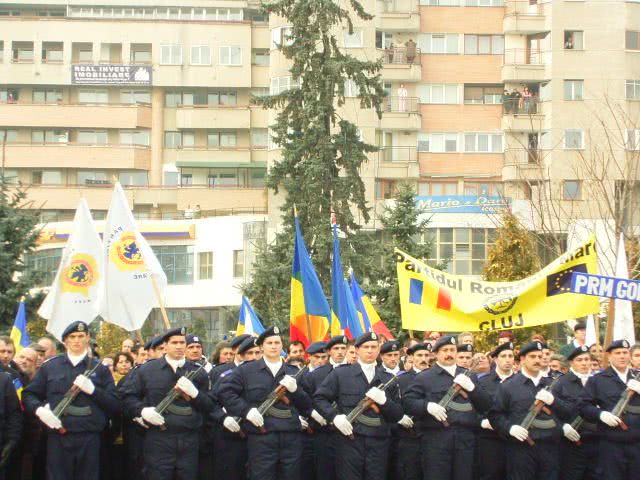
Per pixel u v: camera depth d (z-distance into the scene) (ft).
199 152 264.52
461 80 220.23
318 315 64.08
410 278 61.21
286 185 142.31
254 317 75.10
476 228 197.88
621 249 63.41
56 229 237.66
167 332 51.29
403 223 139.44
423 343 57.00
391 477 56.49
